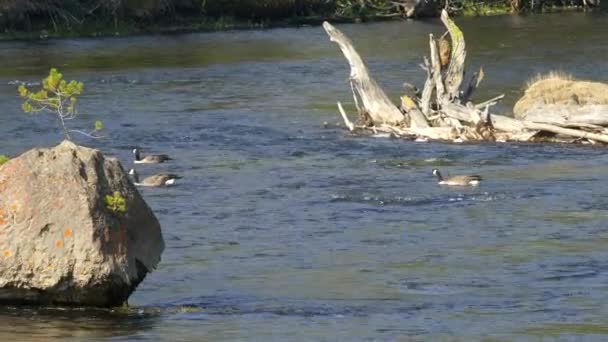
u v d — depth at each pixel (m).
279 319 34.97
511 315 35.50
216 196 59.34
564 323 34.56
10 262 34.16
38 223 34.22
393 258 45.06
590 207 54.88
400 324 34.34
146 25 183.75
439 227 51.12
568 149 72.94
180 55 143.50
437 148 74.06
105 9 183.62
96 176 34.81
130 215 35.06
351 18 196.25
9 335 31.72
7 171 34.84
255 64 131.38
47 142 78.75
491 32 165.12
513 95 100.88
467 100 82.94
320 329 33.56
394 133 80.19
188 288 39.94
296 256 45.59
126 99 102.31
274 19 194.25
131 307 36.09
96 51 150.12
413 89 85.38
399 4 198.88
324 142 77.38
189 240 48.91
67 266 33.97
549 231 49.78
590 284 40.16
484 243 47.66
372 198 58.09
